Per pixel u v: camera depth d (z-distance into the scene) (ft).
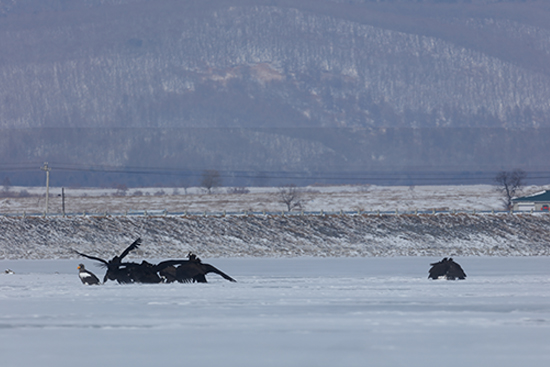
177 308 284.82
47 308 285.02
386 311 272.72
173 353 178.09
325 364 163.22
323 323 235.20
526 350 181.16
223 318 250.37
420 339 199.72
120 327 226.17
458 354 175.42
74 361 167.53
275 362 166.09
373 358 170.60
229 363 164.76
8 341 197.77
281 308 284.41
